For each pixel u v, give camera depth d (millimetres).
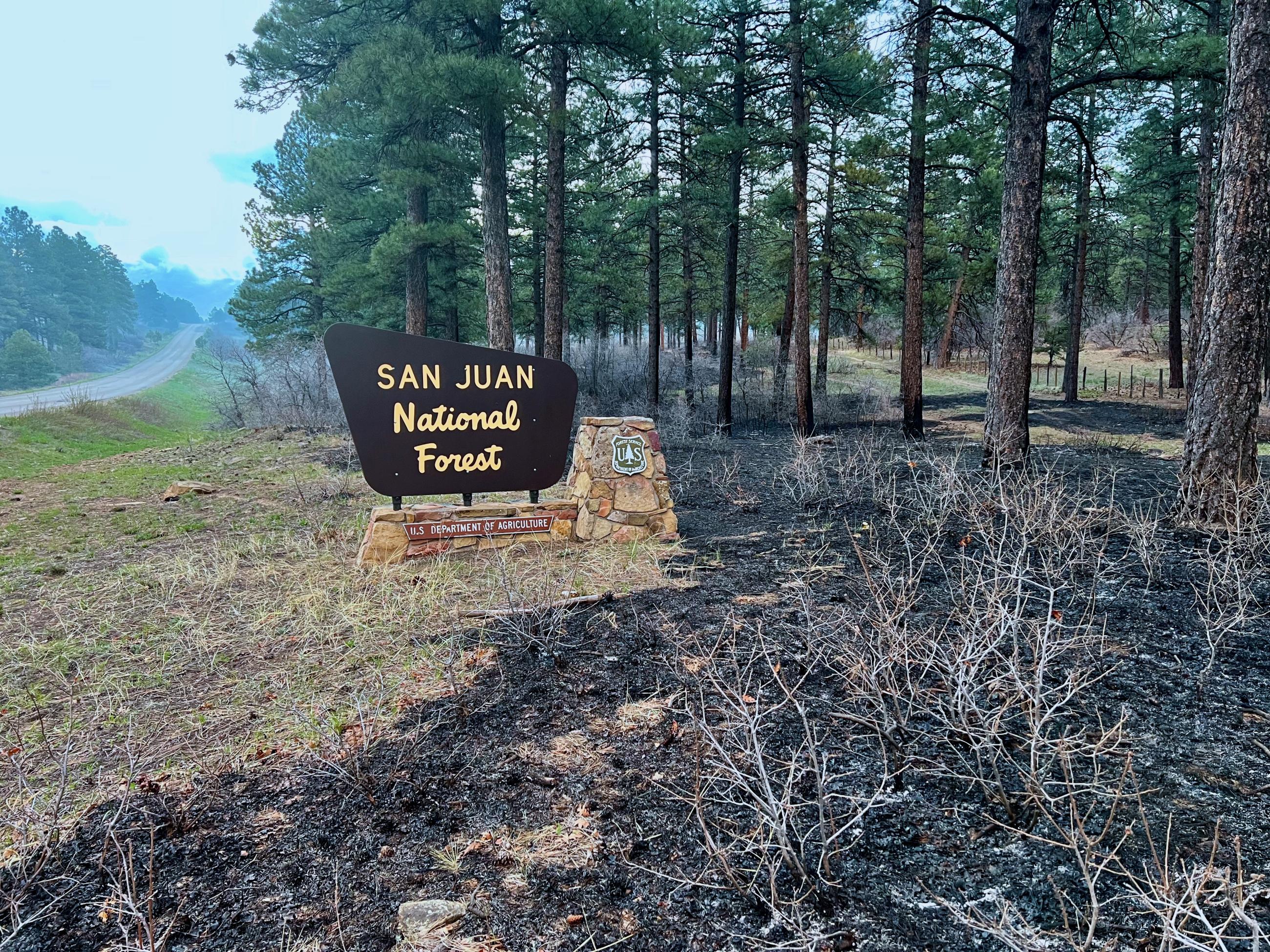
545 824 2516
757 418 18500
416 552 5895
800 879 2162
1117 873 1918
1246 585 4250
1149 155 19375
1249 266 5430
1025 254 8398
